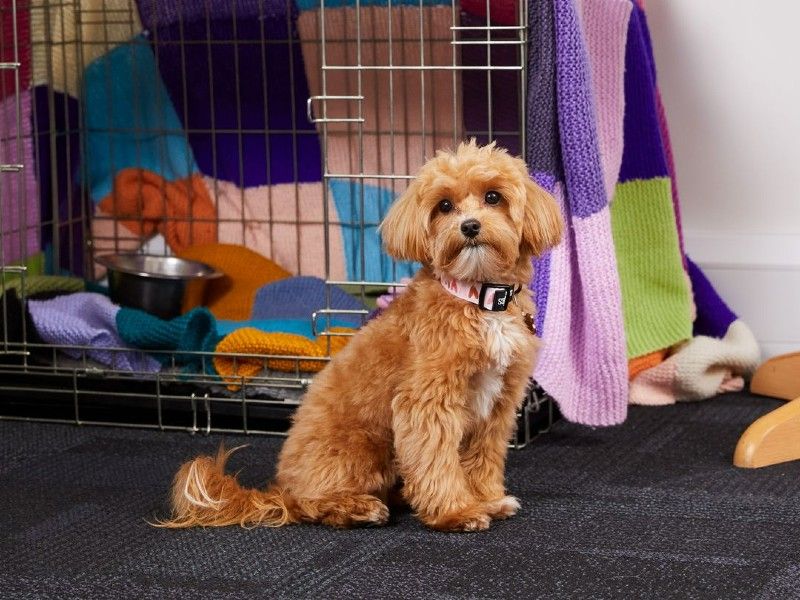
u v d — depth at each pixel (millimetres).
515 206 2012
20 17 3154
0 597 1836
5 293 2854
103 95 3354
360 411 2086
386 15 3096
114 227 3420
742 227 3207
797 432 2475
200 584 1869
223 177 3320
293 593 1825
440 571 1897
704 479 2359
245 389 2725
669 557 1947
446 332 2012
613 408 2600
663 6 3176
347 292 3229
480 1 2977
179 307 2994
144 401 2791
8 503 2281
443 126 3104
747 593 1797
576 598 1787
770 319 3182
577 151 2457
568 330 2559
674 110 3217
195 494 2100
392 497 2215
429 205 2029
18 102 2902
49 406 2918
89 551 2023
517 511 2176
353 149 3205
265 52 3205
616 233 2914
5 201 3146
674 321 2963
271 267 3244
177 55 3271
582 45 2432
